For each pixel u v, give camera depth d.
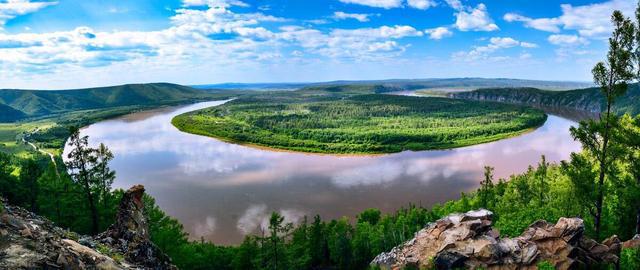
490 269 48.31
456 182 177.00
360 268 93.12
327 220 132.75
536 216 67.25
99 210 68.31
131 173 195.12
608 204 67.25
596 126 50.50
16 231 23.48
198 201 151.50
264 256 74.56
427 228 61.44
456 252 50.62
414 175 191.38
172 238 67.00
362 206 146.88
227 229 123.81
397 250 60.72
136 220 36.16
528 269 47.41
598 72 50.19
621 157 48.97
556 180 94.62
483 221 55.31
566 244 48.19
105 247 30.66
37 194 78.00
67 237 28.38
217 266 78.88
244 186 172.75
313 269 95.00
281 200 153.25
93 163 66.69
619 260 47.34
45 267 21.42
